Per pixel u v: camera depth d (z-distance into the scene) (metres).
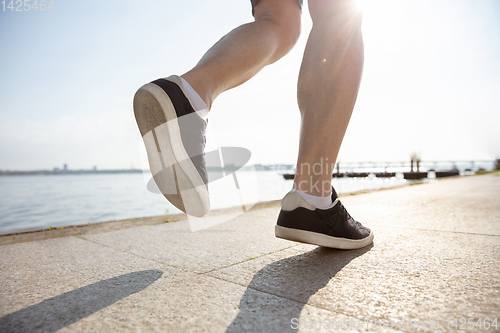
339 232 1.16
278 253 1.24
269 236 1.58
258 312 0.71
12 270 1.11
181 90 0.95
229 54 1.10
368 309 0.72
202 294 0.83
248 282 0.92
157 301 0.79
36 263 1.20
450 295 0.79
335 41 1.03
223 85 1.13
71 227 2.60
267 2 1.29
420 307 0.72
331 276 0.95
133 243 1.52
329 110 1.03
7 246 1.54
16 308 0.76
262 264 1.10
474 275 0.93
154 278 0.98
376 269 1.00
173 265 1.12
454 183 6.84
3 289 0.90
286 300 0.78
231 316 0.69
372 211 2.41
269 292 0.83
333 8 1.04
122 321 0.68
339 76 1.02
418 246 1.29
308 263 1.09
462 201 3.02
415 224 1.80
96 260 1.22
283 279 0.93
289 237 1.12
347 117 1.06
